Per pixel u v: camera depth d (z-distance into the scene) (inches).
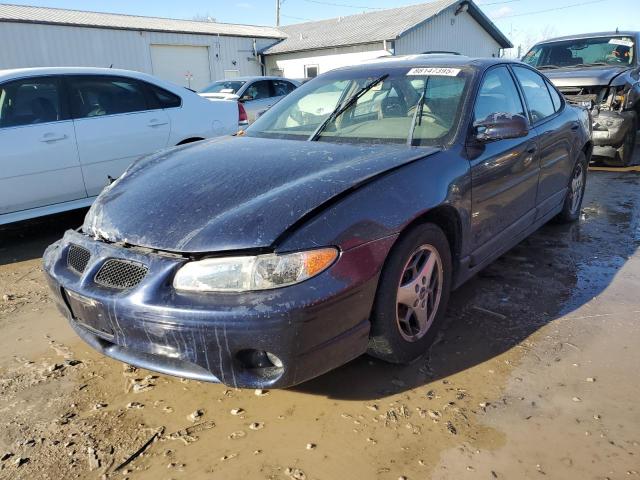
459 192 110.1
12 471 83.2
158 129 222.1
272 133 137.7
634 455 82.4
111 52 828.0
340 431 89.5
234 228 84.7
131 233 92.2
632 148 303.3
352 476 79.8
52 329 131.3
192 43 927.7
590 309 130.6
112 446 88.0
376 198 93.4
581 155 191.6
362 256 87.4
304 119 138.3
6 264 181.8
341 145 117.8
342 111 133.4
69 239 103.8
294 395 99.6
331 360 86.7
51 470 83.3
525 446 84.8
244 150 119.3
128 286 88.2
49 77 197.2
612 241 180.1
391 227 92.3
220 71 983.0
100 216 101.2
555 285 145.3
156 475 81.5
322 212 87.2
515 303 134.6
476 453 83.6
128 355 91.5
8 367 113.4
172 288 84.0
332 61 963.3
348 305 85.7
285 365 82.2
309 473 80.7
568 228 196.1
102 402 100.0
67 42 781.3
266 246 81.7
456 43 1023.6
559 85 303.0
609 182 270.8
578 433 87.6
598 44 336.5
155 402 99.5
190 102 236.7
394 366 107.6
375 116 128.9
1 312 142.1
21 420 95.3
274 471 81.4
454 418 91.7
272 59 1055.6
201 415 95.3
